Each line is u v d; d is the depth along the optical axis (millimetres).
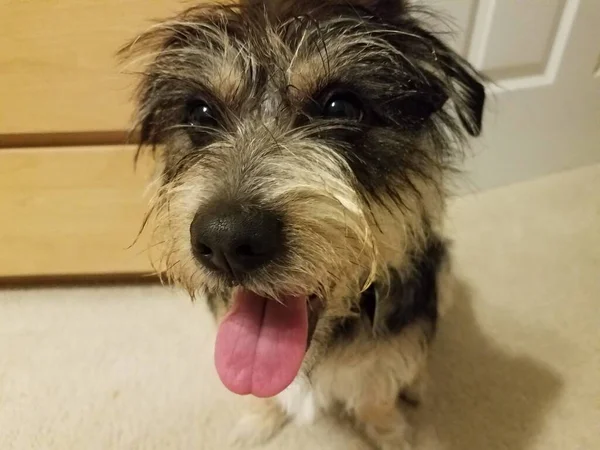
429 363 277
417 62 183
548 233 347
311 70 172
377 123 180
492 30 310
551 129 363
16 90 248
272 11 187
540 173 383
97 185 277
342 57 172
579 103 360
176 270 178
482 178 369
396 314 208
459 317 299
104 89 249
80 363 281
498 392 268
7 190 276
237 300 186
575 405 262
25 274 309
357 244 166
